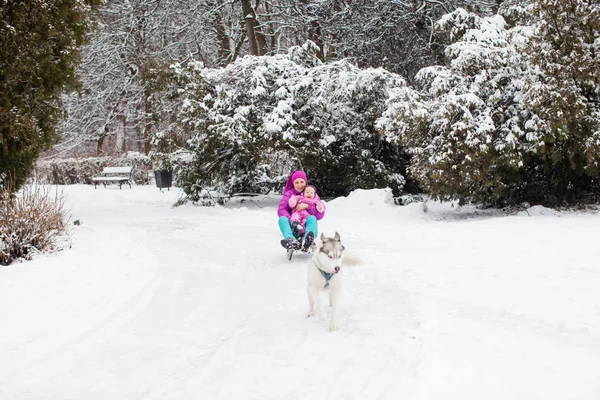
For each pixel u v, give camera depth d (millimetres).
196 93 15773
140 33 29719
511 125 11523
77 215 13438
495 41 12422
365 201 13648
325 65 16156
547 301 5082
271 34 26500
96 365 3820
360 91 15391
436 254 7844
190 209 15562
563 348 3830
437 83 12008
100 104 30828
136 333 4535
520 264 6883
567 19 11086
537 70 11367
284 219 8102
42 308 5113
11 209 7512
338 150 16609
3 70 9422
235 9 28188
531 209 12094
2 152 9844
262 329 4598
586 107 10938
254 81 15750
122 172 26828
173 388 3391
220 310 5227
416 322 4629
